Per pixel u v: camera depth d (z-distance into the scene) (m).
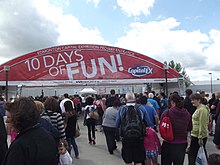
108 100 10.99
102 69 22.47
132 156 5.81
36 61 22.02
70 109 7.76
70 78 22.08
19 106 2.34
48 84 21.91
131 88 30.70
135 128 5.63
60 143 5.36
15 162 2.13
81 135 13.19
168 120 5.25
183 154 5.26
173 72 22.45
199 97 6.30
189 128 5.44
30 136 2.27
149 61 22.67
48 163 2.29
